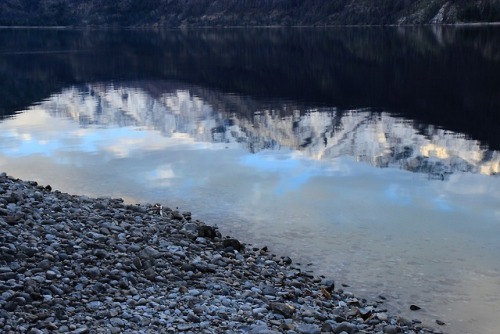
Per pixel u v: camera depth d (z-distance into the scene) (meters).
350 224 16.66
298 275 13.25
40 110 41.25
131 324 9.59
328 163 24.05
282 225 16.62
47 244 12.32
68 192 20.11
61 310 9.60
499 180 21.06
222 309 10.61
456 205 18.31
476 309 11.75
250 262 13.66
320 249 14.85
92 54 91.38
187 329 9.61
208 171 22.83
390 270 13.59
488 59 66.88
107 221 14.87
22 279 10.48
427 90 45.72
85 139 30.20
